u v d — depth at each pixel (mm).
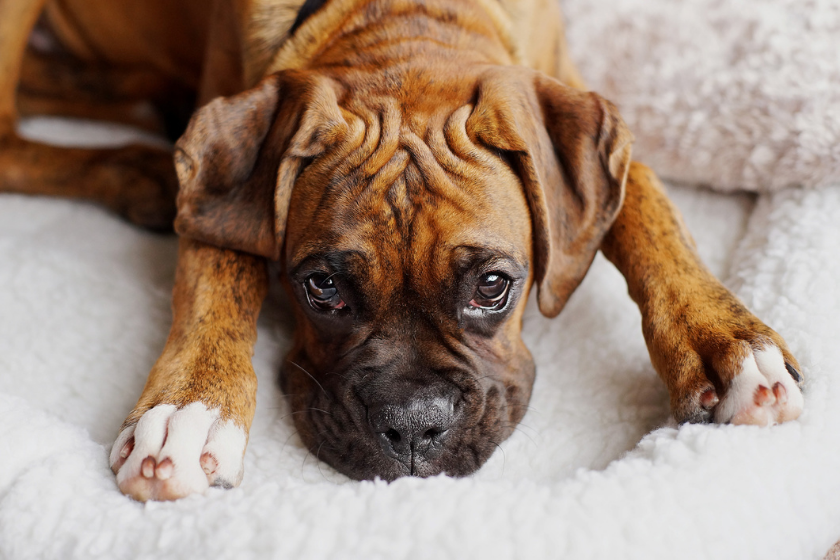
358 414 529
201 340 544
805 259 615
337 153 539
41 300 638
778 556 472
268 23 638
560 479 511
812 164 677
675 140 721
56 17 859
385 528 456
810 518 486
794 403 511
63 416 563
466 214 528
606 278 659
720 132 705
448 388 531
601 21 737
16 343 610
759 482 485
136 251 699
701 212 723
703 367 525
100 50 868
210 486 498
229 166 553
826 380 533
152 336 618
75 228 717
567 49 744
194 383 520
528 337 626
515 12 652
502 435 551
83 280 655
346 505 468
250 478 528
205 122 550
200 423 501
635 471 490
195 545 458
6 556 479
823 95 671
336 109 542
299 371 575
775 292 605
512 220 541
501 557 447
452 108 550
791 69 679
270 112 557
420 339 542
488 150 543
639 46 727
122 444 506
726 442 497
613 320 625
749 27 695
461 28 612
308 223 539
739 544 466
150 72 860
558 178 564
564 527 459
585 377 594
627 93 732
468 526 455
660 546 458
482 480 496
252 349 562
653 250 579
